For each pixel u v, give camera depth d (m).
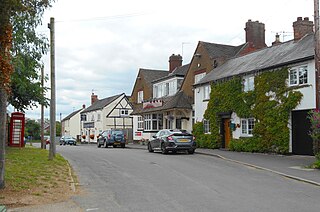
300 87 20.69
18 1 8.80
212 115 28.22
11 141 27.17
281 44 26.47
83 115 68.88
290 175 13.44
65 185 11.13
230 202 9.05
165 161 18.73
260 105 23.11
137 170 15.22
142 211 8.18
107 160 19.34
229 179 12.82
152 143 25.66
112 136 35.62
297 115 20.94
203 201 9.19
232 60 30.83
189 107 33.47
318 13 16.30
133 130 46.88
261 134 22.97
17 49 17.73
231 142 25.58
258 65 24.30
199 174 14.05
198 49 34.56
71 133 75.62
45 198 9.23
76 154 23.61
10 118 27.34
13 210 7.99
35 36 18.33
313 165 15.55
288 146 21.23
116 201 9.23
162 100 36.72
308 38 23.84
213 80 28.19
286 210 8.22
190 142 23.59
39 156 18.95
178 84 37.91
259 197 9.68
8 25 8.90
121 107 59.84
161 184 11.79
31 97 23.25
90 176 13.56
